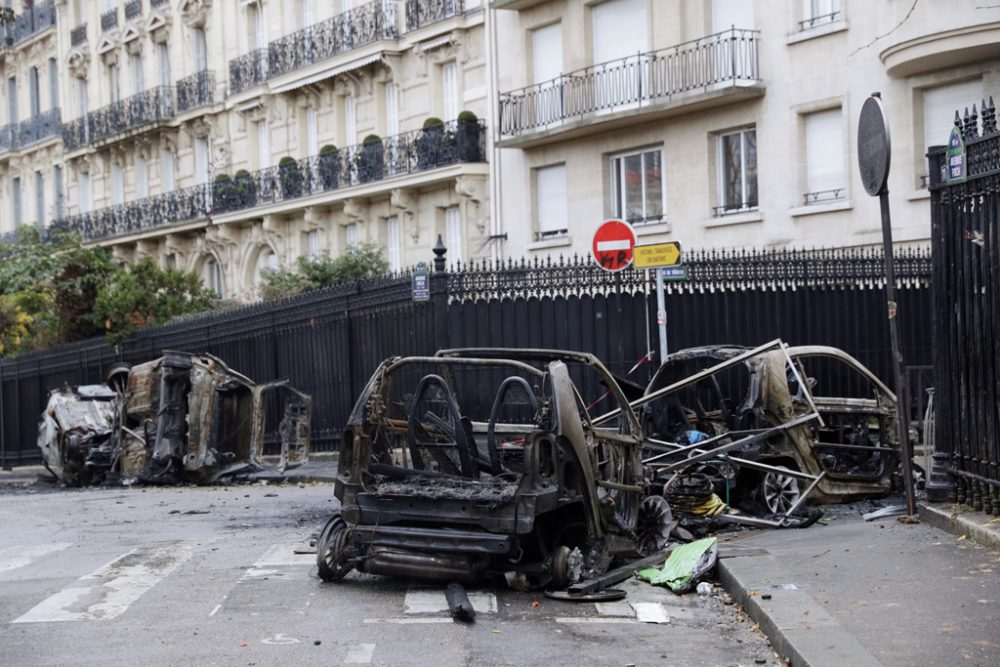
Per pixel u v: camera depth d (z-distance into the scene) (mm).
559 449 9133
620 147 26969
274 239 38375
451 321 19812
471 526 9109
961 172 10234
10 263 37656
